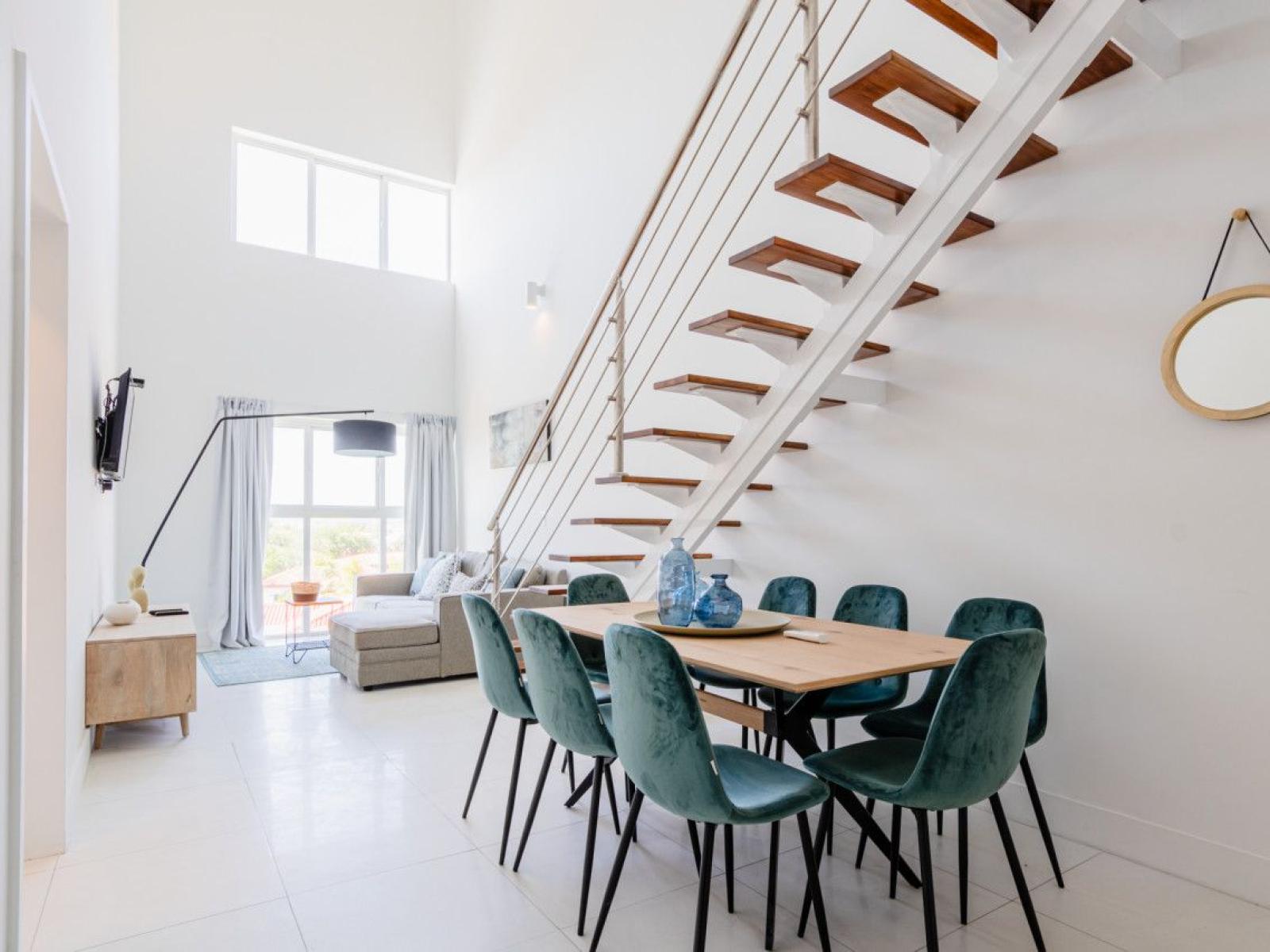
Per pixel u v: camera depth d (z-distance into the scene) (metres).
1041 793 2.70
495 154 7.11
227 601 6.43
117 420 3.75
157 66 6.54
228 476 6.47
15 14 1.73
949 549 3.04
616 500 5.16
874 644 2.22
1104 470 2.56
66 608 2.59
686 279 4.56
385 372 7.47
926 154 3.26
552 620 2.12
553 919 2.08
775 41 4.01
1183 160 2.39
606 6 5.48
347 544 7.33
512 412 6.57
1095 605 2.58
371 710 4.36
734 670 1.84
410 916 2.10
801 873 2.35
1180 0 2.39
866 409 3.40
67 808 2.60
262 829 2.69
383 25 7.71
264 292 6.89
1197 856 2.29
